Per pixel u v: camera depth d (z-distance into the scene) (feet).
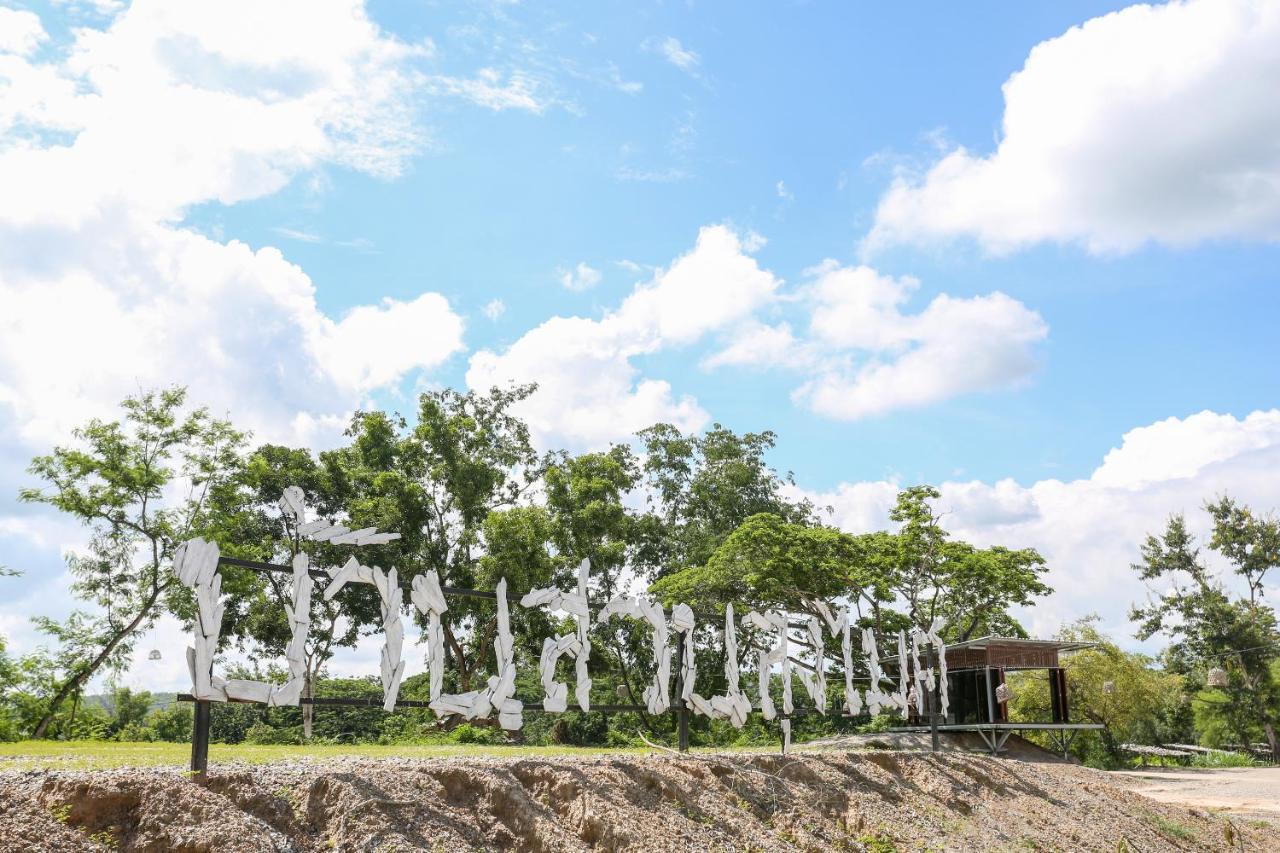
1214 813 65.62
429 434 121.39
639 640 127.85
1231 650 156.66
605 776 37.47
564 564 122.42
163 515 98.17
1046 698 117.60
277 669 111.34
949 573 101.71
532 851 31.42
